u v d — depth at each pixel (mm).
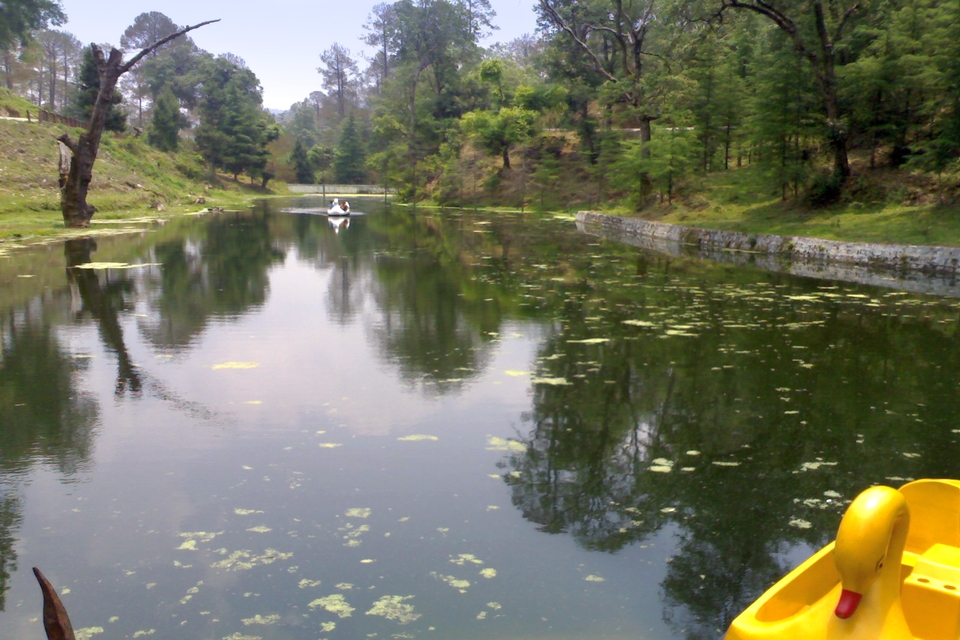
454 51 60875
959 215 17984
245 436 6281
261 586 3953
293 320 11375
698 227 24203
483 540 4488
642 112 29812
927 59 18641
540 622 3609
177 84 94500
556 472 5551
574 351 9258
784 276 15852
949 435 6270
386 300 13172
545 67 48844
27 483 5312
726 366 8484
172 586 3953
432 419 6746
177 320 11281
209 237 26094
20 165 36188
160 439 6199
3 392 7512
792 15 22719
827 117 21469
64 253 19812
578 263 18609
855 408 6977
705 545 4430
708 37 22578
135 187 44094
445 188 54750
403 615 3664
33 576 4062
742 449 6004
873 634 2266
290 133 114062
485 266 18125
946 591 2516
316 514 4820
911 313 11531
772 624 2492
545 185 47531
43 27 51375
